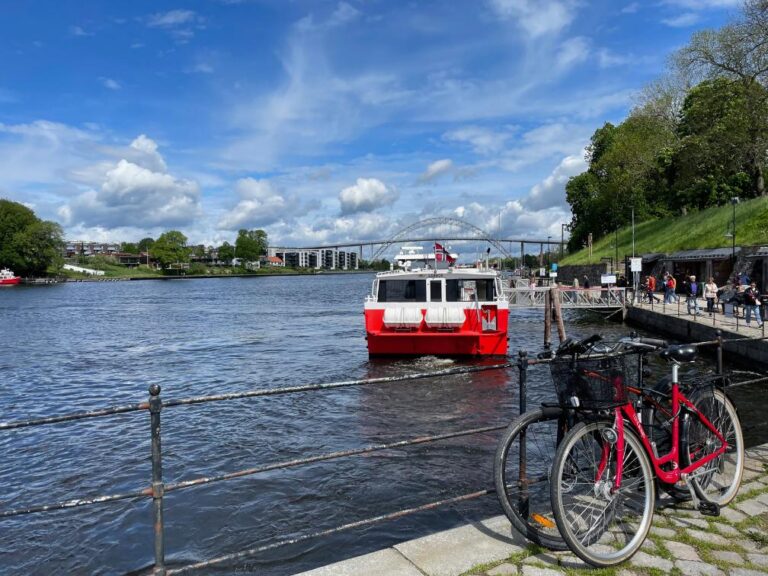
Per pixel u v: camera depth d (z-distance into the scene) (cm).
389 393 1650
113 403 1711
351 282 16725
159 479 373
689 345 453
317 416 1419
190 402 380
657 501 488
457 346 2136
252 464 1095
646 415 455
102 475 1056
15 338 3403
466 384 1756
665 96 6700
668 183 6562
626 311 3956
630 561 394
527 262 14975
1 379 2092
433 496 907
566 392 397
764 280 3225
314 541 770
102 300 7738
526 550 407
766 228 4006
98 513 882
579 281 6738
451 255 2269
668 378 473
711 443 481
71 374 2183
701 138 4972
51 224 14650
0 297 8512
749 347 1875
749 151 4769
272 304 6650
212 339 3253
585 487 420
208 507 891
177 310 5788
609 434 397
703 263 4209
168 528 827
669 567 386
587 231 9131
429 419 1392
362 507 877
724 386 511
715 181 5794
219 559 390
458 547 413
